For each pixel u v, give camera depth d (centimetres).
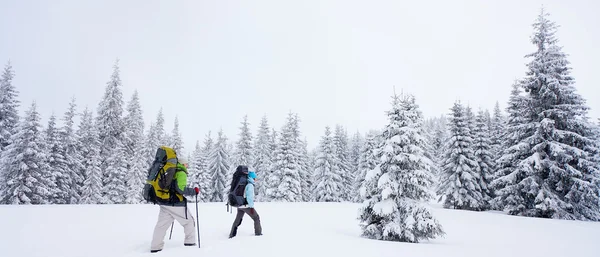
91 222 926
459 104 3011
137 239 673
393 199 996
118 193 3362
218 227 912
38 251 549
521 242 966
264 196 4275
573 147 1948
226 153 4734
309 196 4669
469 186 2784
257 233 764
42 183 2734
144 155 4012
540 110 2138
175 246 606
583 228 1327
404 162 1003
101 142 3494
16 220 910
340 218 1438
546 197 1953
